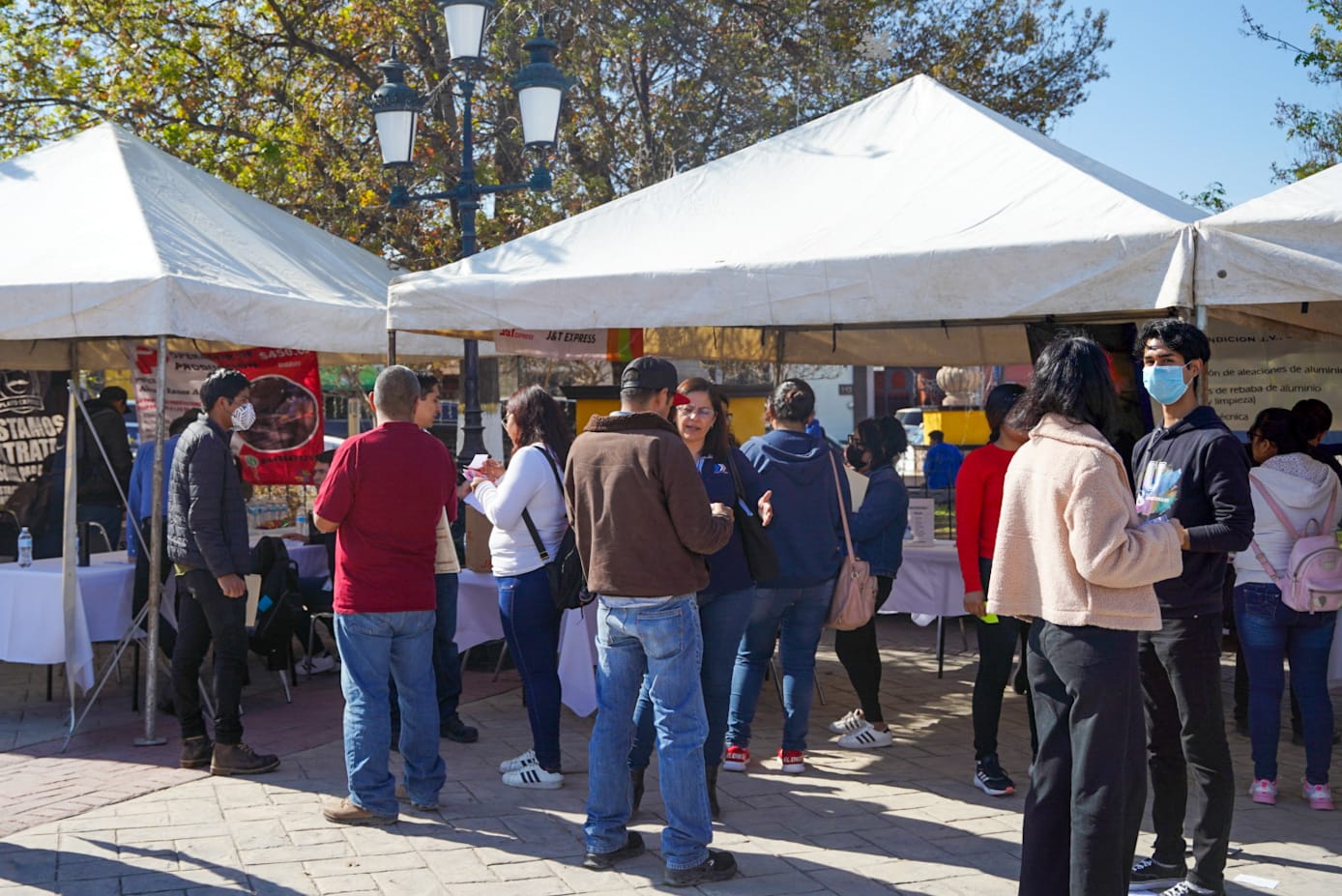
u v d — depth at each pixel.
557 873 4.36
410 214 16.09
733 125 16.77
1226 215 4.75
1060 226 5.12
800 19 17.12
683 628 4.21
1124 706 3.38
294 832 4.79
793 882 4.29
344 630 4.85
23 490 8.84
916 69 17.77
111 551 8.12
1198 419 4.02
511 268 6.35
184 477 5.43
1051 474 3.41
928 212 5.72
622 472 4.16
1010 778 5.58
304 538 8.56
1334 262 4.42
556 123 9.48
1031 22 18.14
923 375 29.42
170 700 6.88
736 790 5.43
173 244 6.77
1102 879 3.38
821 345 9.92
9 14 16.48
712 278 5.70
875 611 6.04
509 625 5.29
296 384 8.64
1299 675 5.19
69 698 7.33
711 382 4.83
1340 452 7.71
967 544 5.22
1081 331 5.91
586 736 6.38
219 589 5.48
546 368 18.36
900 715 6.96
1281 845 4.67
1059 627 3.46
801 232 5.94
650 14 15.90
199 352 8.30
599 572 4.21
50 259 6.41
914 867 4.45
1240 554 5.16
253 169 16.06
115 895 4.11
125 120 16.25
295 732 6.46
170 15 16.25
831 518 5.48
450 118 15.74
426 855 4.53
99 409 9.34
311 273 7.96
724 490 4.71
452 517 6.25
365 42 16.28
